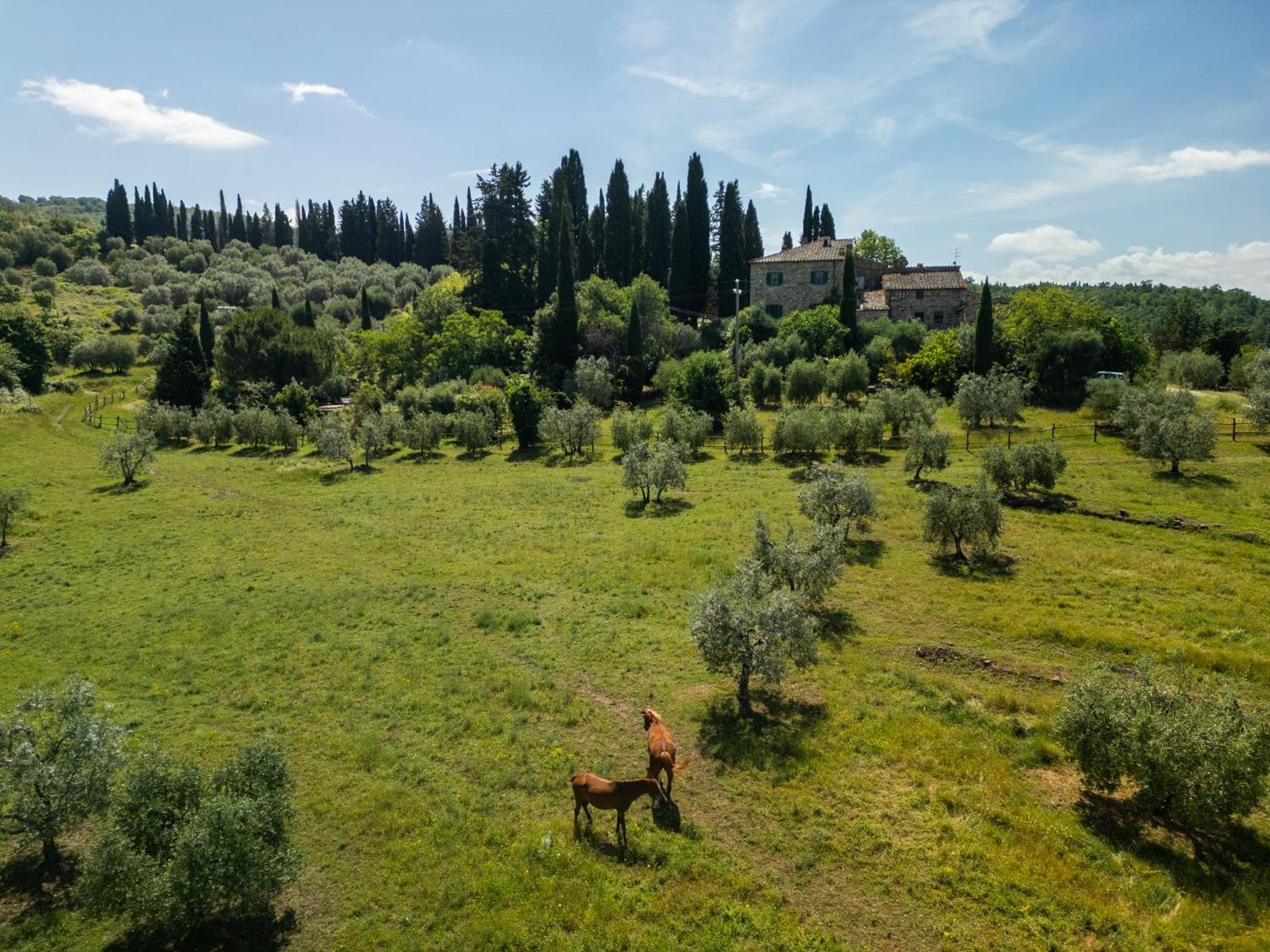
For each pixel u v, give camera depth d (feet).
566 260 238.68
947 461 126.00
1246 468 107.86
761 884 37.70
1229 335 201.26
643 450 120.78
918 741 49.60
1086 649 61.93
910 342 216.54
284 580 90.07
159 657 68.39
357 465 162.20
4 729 41.37
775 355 214.90
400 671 63.67
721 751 49.39
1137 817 41.96
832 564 69.41
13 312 255.09
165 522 118.11
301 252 517.55
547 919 35.50
